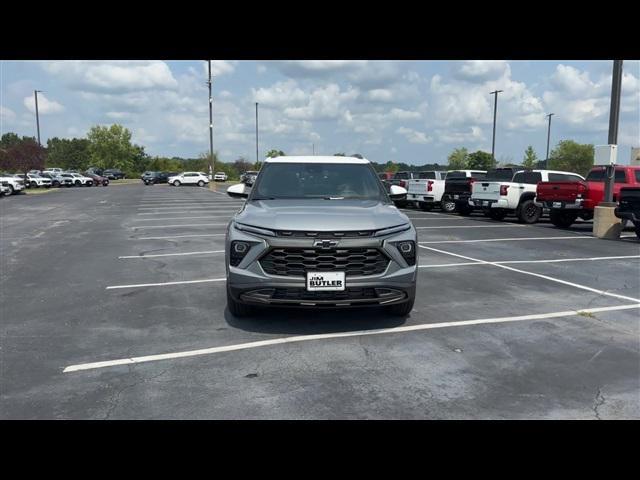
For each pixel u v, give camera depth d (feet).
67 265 29.96
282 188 20.11
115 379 13.37
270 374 13.62
